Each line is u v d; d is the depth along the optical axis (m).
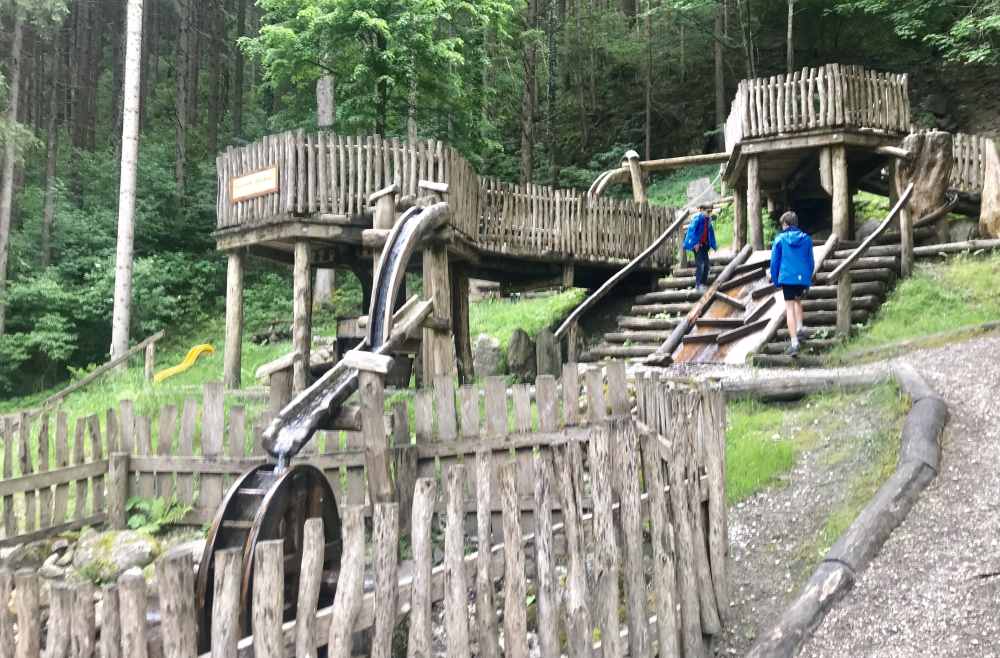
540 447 6.31
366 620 3.32
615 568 4.00
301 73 18.88
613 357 12.46
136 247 24.86
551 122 28.66
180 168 27.53
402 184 11.22
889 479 5.61
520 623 3.67
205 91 37.00
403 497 6.50
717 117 27.06
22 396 20.28
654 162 16.88
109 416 8.03
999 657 3.90
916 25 21.28
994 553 4.64
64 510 7.66
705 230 13.39
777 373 9.09
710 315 12.47
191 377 15.64
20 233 23.77
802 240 10.01
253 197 11.45
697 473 4.74
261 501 5.48
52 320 20.00
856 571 4.79
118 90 32.81
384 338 7.45
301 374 10.99
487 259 13.70
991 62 19.98
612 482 4.23
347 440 7.67
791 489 6.19
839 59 27.22
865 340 10.20
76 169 27.77
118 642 2.89
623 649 4.16
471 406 6.64
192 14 33.97
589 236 14.73
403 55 17.09
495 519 6.42
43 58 29.95
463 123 20.14
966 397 6.81
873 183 16.41
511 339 13.37
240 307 12.30
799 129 13.39
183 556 2.98
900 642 4.20
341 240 11.20
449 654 3.47
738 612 4.96
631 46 30.95
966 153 14.48
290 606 5.30
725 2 27.62
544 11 30.80
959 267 11.74
